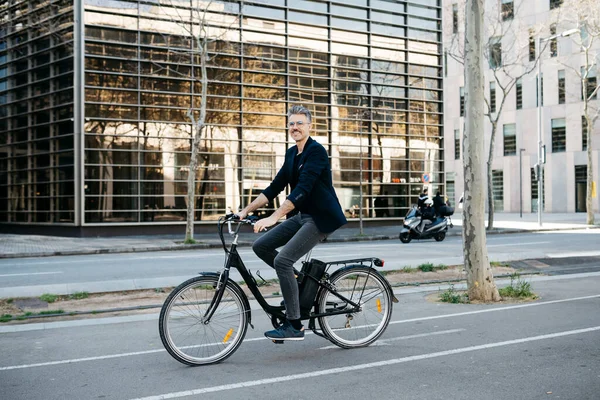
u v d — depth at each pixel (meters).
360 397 3.89
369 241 21.22
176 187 23.80
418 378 4.30
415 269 10.84
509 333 5.74
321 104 26.70
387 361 4.80
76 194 22.05
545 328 5.93
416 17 29.36
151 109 23.38
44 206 23.62
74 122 21.98
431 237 19.77
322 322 5.21
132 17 22.94
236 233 4.97
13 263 14.13
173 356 4.72
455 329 5.98
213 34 24.27
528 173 46.91
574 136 43.94
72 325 6.55
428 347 5.25
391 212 28.52
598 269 11.18
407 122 28.95
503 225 28.28
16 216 25.09
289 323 4.95
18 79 24.81
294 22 26.19
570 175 44.38
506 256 12.45
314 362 4.83
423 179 28.33
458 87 51.75
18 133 24.78
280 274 4.88
